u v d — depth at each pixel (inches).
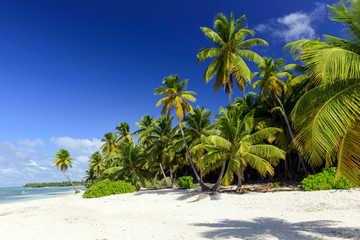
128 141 1882.4
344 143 217.2
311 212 453.4
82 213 628.7
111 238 329.1
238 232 326.3
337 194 537.0
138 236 333.1
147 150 1283.2
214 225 394.0
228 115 783.7
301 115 246.2
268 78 832.9
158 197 831.7
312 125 223.0
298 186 764.6
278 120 1006.4
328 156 226.2
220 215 492.7
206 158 710.5
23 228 423.2
